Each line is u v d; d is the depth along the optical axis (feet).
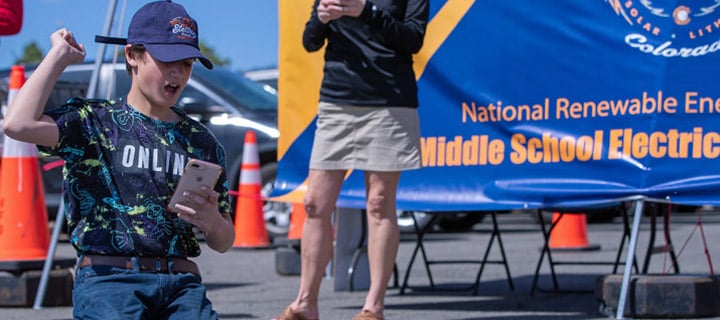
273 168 38.55
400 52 17.78
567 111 20.17
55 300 22.43
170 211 10.96
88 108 11.05
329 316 20.43
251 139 36.88
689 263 30.14
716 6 19.03
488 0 20.84
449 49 21.11
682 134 19.22
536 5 20.45
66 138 10.81
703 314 19.04
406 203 21.24
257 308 22.11
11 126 10.46
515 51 20.62
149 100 11.14
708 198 19.03
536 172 20.36
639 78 19.54
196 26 11.27
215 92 38.73
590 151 19.90
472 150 20.89
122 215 10.86
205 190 10.82
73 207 10.93
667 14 19.33
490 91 20.79
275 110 39.01
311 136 22.34
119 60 38.55
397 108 17.74
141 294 10.64
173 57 10.84
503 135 20.67
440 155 21.15
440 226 44.52
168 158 11.14
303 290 18.15
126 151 11.00
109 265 10.77
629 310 19.17
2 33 17.98
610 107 19.77
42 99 10.62
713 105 19.04
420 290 24.59
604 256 33.01
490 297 23.26
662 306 18.99
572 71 20.13
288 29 22.40
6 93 37.86
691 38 19.19
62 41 10.86
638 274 20.03
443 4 21.16
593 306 21.43
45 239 23.61
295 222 31.99
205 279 27.99
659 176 19.31
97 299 10.51
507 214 62.54
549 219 47.16
